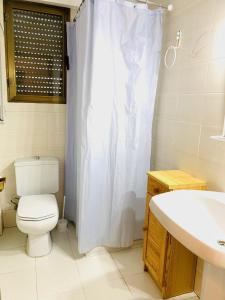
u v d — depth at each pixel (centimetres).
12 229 247
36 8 222
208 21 157
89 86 176
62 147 254
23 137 238
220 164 151
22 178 225
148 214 182
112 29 174
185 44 180
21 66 230
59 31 235
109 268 195
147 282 181
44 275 184
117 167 194
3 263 196
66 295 166
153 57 193
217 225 121
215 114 154
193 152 175
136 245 226
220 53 149
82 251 201
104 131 187
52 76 241
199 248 88
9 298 162
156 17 185
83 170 186
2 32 213
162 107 213
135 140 196
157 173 179
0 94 221
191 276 171
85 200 192
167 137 207
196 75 170
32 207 201
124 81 186
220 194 134
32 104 236
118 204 202
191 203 131
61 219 257
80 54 188
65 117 248
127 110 191
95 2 164
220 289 117
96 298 165
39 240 204
